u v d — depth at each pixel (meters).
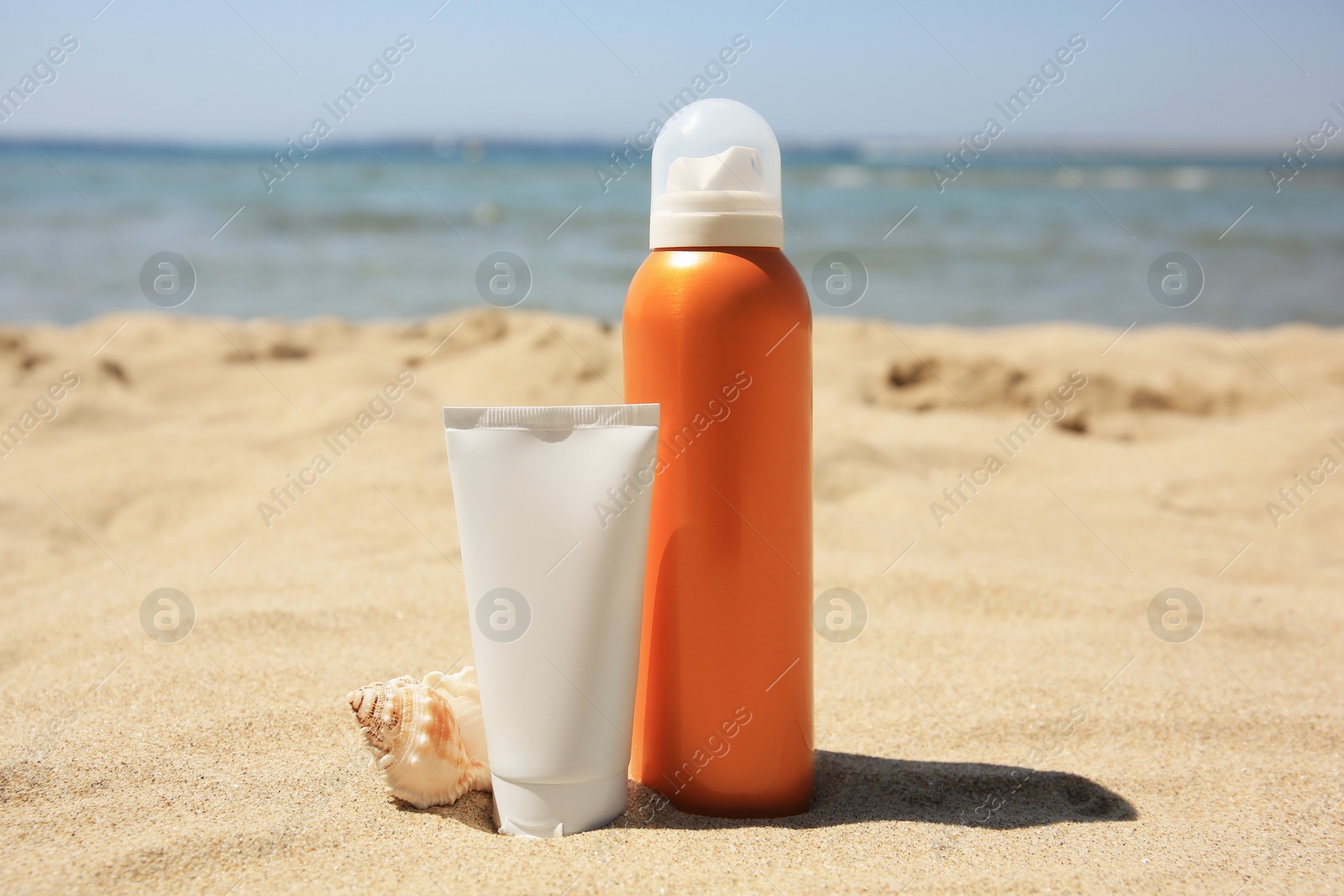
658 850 0.72
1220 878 0.72
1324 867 0.73
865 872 0.72
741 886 0.71
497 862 0.71
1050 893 0.71
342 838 0.73
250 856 0.72
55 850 0.72
